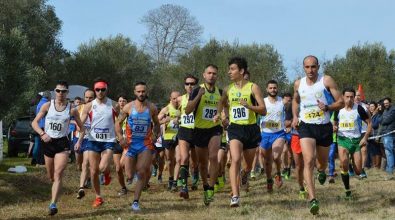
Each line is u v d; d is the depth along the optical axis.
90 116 8.44
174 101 10.92
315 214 7.12
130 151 8.00
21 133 18.48
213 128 8.28
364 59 43.22
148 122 7.93
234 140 7.79
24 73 12.63
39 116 7.72
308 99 7.39
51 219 7.50
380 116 14.53
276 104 10.08
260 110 7.61
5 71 12.12
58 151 7.73
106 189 11.17
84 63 44.44
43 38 38.16
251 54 47.56
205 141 8.27
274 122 10.00
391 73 43.28
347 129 9.57
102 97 8.46
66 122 7.73
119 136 7.96
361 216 7.07
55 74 41.31
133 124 7.90
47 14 39.31
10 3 35.91
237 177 7.80
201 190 10.85
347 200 8.68
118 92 46.38
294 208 7.82
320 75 7.48
